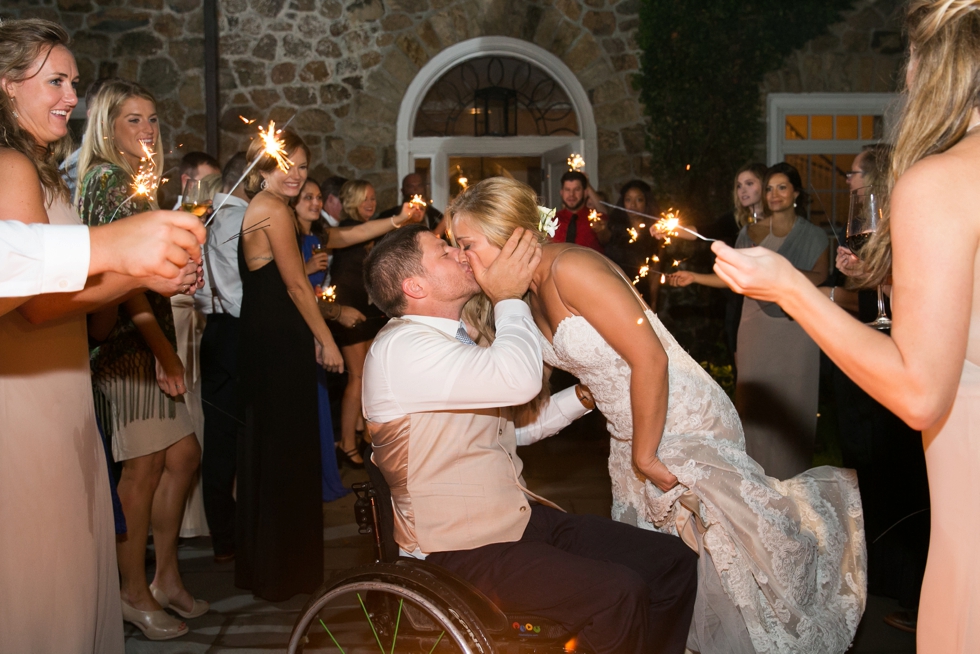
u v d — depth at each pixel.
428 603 1.59
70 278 1.10
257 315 2.75
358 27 7.52
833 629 1.89
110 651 1.71
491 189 1.84
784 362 3.27
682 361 2.03
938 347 0.96
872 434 2.84
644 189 5.72
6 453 1.39
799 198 3.54
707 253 7.56
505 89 7.85
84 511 1.54
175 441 2.55
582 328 1.89
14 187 1.36
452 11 7.55
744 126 7.68
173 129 7.45
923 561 2.68
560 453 5.07
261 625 2.72
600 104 7.69
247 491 2.79
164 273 1.14
